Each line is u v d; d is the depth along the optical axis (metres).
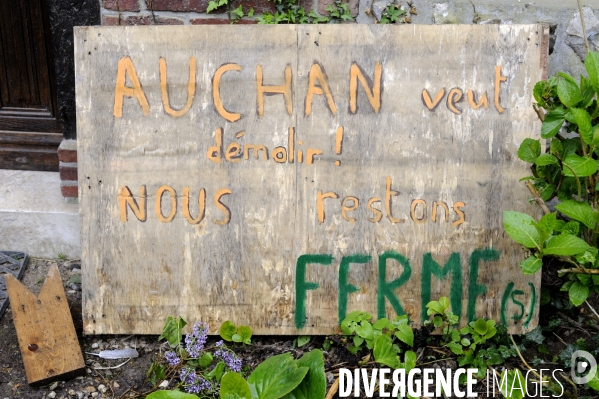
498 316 2.58
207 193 2.52
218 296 2.56
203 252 2.54
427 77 2.49
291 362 2.18
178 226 2.53
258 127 2.50
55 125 3.36
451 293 2.57
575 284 2.22
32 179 3.30
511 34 2.48
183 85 2.48
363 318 2.48
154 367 2.40
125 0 2.76
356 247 2.54
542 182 2.36
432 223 2.54
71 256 3.10
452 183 2.52
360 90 2.49
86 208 2.52
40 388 2.38
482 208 2.53
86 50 2.47
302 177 2.51
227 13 2.78
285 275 2.55
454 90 2.49
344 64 2.48
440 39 2.48
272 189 2.52
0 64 3.29
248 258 2.54
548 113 2.22
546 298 2.64
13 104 3.35
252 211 2.53
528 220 2.13
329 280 2.55
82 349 2.56
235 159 2.51
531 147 2.30
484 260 2.55
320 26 2.47
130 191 2.52
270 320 2.58
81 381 2.41
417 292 2.57
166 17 2.78
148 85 2.48
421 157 2.51
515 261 2.56
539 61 2.49
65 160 3.01
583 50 2.82
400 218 2.53
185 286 2.56
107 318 2.57
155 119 2.49
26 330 2.45
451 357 2.50
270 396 2.08
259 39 2.47
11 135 3.36
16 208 3.05
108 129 2.49
